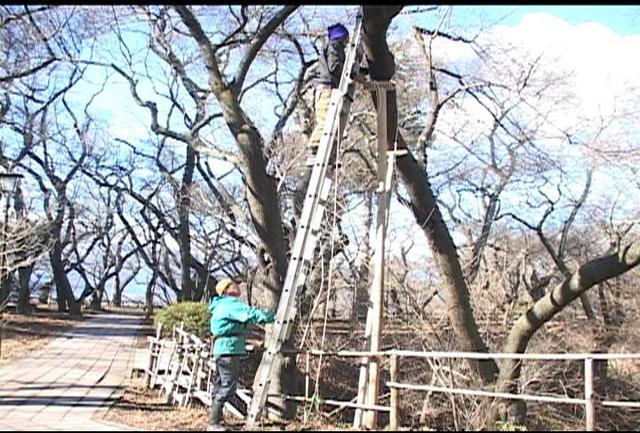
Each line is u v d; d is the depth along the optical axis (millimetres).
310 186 9023
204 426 8789
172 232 36875
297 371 12711
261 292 19125
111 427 8688
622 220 22344
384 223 9836
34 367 17359
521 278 22375
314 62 16094
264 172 13414
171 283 42500
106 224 47250
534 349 17156
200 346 11820
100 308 52656
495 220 21953
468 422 10836
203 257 44031
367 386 9047
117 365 18172
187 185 30016
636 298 20578
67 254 47250
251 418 8625
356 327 15141
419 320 15703
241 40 13766
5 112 26938
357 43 10109
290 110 17391
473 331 13930
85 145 38031
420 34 16781
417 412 11578
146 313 46531
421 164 16156
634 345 19688
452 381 12094
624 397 16672
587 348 18797
